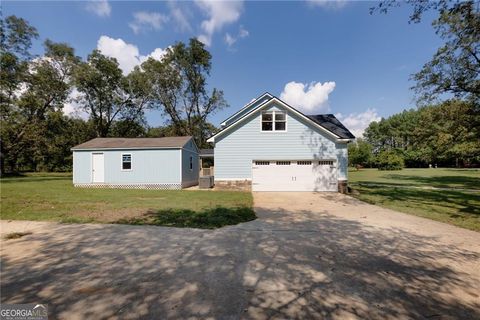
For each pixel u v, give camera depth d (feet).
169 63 106.63
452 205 32.89
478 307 9.47
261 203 34.32
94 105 101.45
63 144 99.35
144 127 119.96
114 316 8.50
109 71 99.35
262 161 49.70
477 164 157.17
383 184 63.57
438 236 18.86
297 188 49.32
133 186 57.11
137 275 11.71
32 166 138.51
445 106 50.75
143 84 104.83
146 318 8.40
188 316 8.54
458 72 43.70
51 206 28.66
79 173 57.26
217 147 49.83
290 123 49.49
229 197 38.75
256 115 49.78
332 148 49.21
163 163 57.00
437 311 9.16
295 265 13.16
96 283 10.88
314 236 18.49
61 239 17.04
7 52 73.56
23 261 13.25
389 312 9.02
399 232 19.83
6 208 27.04
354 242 17.20
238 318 8.47
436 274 12.32
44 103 88.79
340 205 32.86
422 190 50.11
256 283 11.08
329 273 12.25
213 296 9.91
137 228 20.01
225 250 15.29
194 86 111.75
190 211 26.61
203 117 116.67
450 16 36.27
